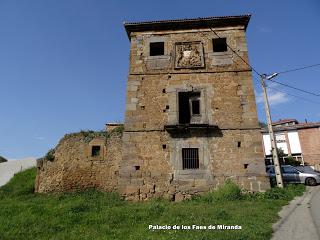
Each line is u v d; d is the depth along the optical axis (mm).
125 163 13508
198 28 15477
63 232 7934
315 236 6598
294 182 16891
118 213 9852
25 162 24219
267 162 23734
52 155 15797
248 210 9547
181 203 11914
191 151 13562
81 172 14977
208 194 12516
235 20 15211
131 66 15141
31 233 7898
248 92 14023
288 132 30688
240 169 12961
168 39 15477
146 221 8820
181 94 14641
